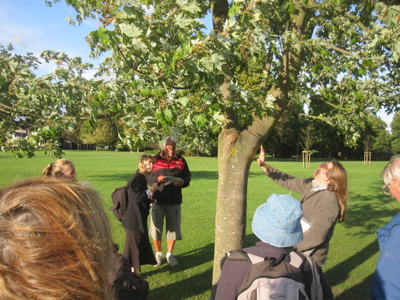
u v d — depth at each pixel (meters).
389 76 4.63
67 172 3.37
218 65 2.61
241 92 3.07
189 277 4.85
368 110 4.60
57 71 2.97
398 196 2.12
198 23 2.87
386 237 2.04
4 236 0.79
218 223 3.67
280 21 4.71
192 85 3.13
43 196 0.87
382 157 56.78
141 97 3.32
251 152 3.64
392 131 65.56
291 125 40.06
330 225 3.12
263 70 4.41
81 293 0.81
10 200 0.86
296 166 31.11
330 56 4.26
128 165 26.69
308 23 4.63
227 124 3.66
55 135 3.15
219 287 1.92
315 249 3.21
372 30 3.84
